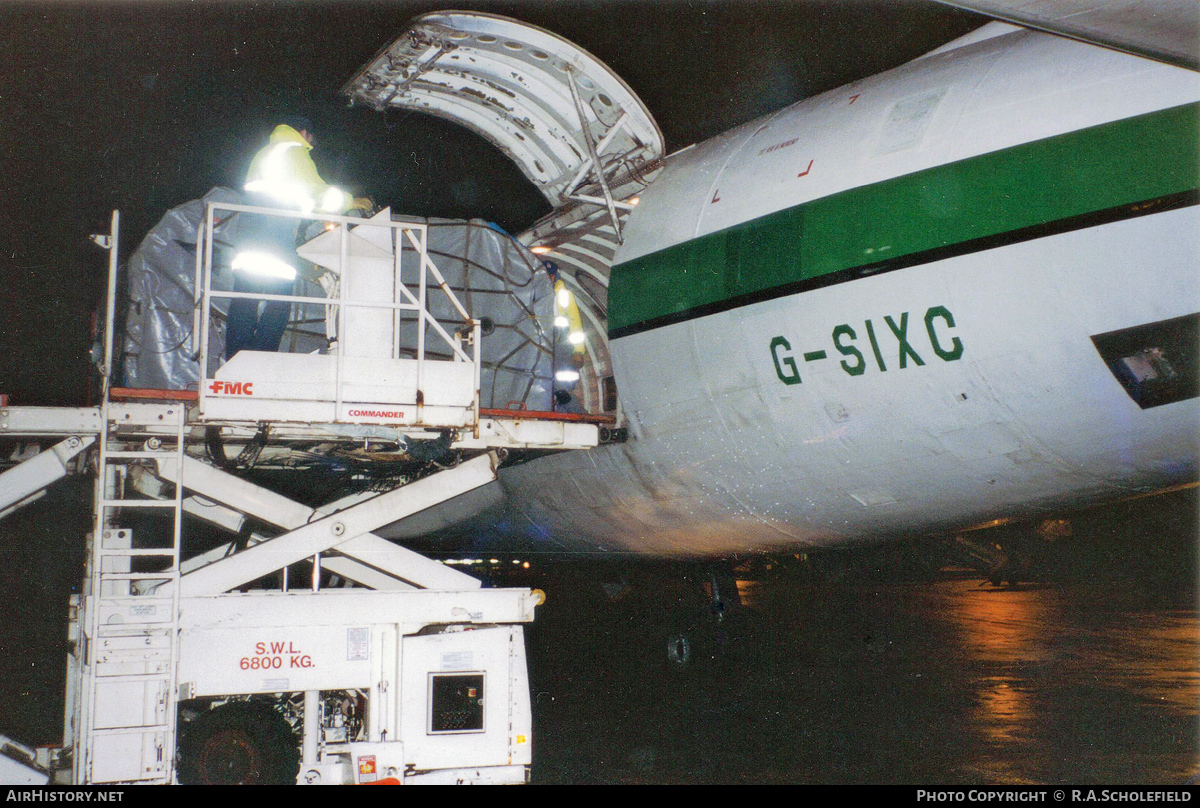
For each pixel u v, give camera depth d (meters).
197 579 5.81
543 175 9.48
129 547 5.89
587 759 7.65
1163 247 4.92
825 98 7.26
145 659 5.46
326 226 5.83
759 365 6.60
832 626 17.41
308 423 5.52
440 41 8.14
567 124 8.87
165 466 5.89
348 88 9.02
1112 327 5.14
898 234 5.80
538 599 6.20
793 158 6.73
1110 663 12.58
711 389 6.95
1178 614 18.97
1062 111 5.38
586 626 17.00
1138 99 5.12
